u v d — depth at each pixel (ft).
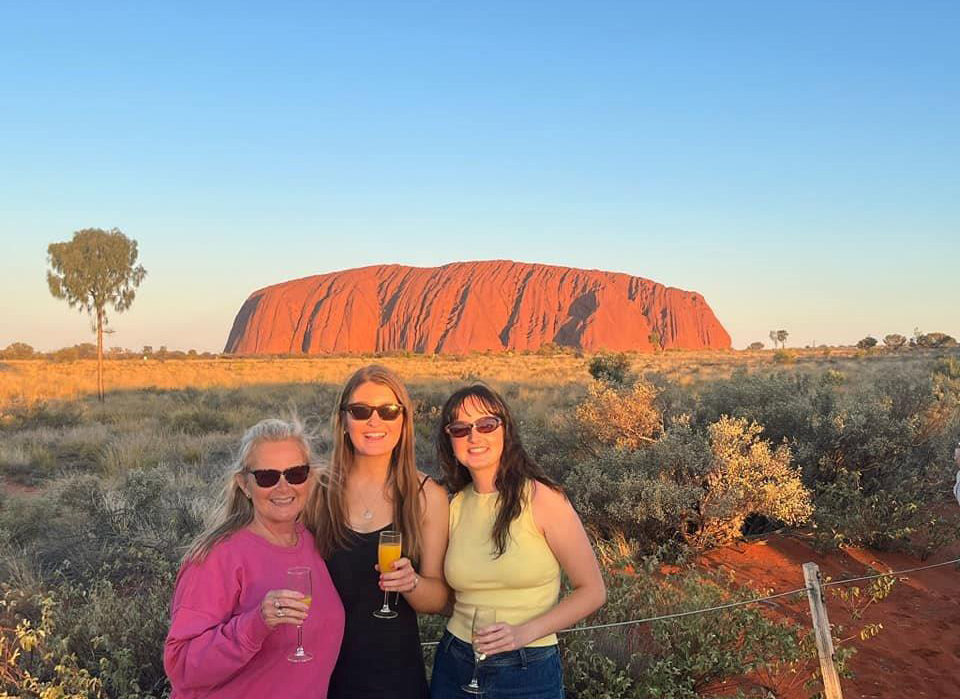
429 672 14.15
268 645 8.29
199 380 119.55
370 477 9.82
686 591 17.42
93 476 35.01
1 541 23.66
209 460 44.04
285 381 119.85
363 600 9.39
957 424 33.30
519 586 9.73
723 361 198.70
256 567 8.52
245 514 8.92
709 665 14.89
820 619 14.65
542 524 9.73
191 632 8.04
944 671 17.79
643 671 14.61
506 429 9.91
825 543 25.49
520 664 9.61
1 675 12.92
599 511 26.50
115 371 148.77
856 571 24.11
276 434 8.84
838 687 14.37
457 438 9.79
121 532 24.07
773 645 15.49
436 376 132.36
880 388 36.91
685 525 25.72
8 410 66.54
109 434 53.47
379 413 9.45
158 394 93.91
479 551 9.77
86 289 81.20
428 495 9.93
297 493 8.80
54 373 142.10
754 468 26.35
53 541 24.07
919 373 46.88
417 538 9.75
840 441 30.37
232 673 7.82
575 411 35.27
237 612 8.42
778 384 35.83
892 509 26.43
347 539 9.47
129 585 20.76
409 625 9.73
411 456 9.80
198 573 8.38
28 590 18.48
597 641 15.29
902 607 21.34
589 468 27.84
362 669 9.31
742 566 24.45
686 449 27.12
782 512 25.09
